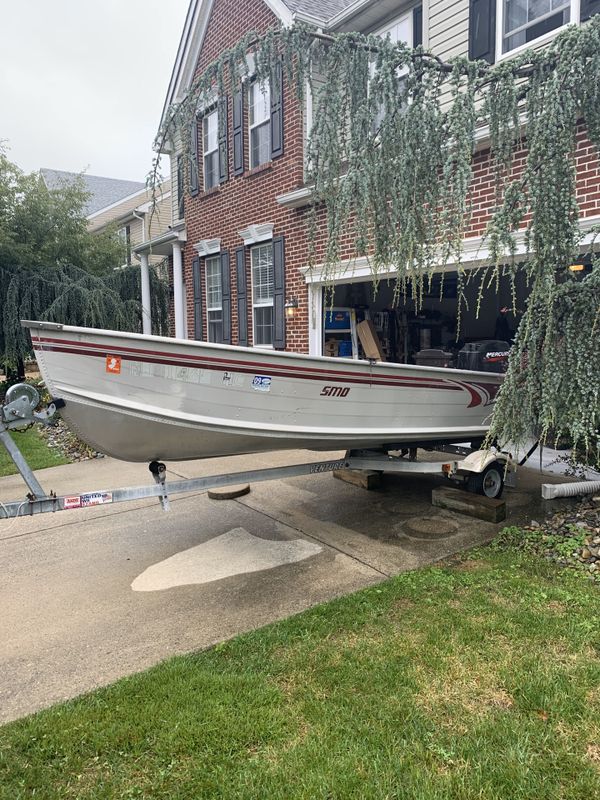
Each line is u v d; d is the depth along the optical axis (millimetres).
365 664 2723
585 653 2758
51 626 3248
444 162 3486
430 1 6820
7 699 2564
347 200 3691
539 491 5559
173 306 12656
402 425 4797
